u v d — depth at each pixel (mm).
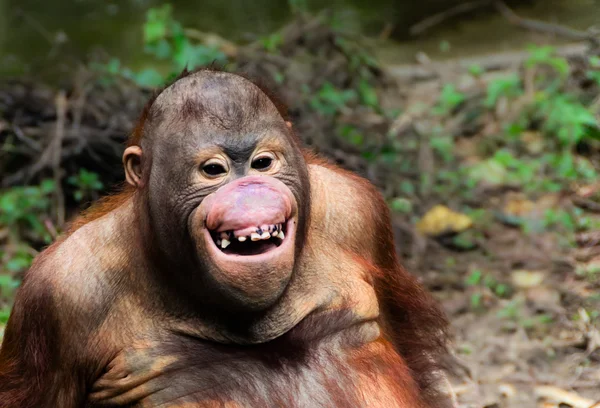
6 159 9016
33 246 8336
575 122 9344
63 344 4660
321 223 4918
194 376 4480
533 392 6484
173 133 4461
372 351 4719
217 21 13078
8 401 4719
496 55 11500
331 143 9273
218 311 4547
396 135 9648
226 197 4184
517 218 8508
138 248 4652
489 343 7027
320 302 4695
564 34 11758
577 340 6988
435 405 5453
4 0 14156
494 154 9562
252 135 4391
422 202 8828
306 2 13906
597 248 8078
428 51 12117
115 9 13875
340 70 10203
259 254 4266
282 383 4461
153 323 4609
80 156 8875
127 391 4562
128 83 9672
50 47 12305
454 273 7953
